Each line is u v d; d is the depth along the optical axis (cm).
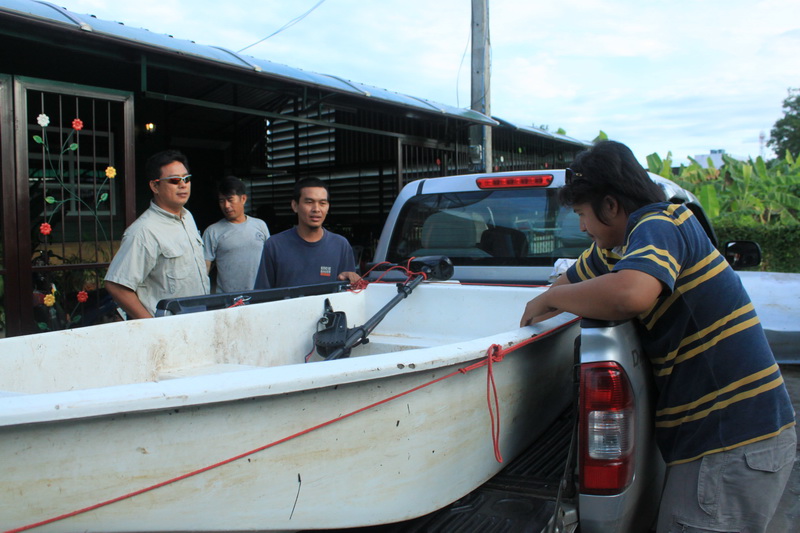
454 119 822
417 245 438
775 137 4725
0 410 129
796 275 612
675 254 178
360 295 343
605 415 183
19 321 454
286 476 161
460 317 322
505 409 214
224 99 785
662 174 1579
